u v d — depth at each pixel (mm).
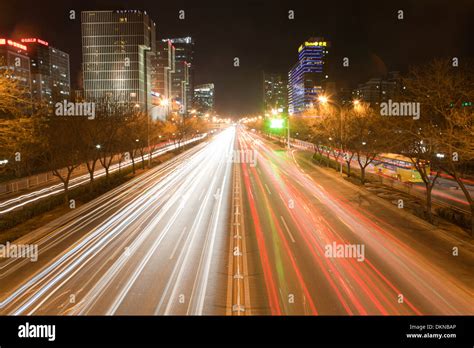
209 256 17984
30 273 16094
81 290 14328
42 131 28578
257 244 19688
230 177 44812
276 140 112812
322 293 13852
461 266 16359
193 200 31578
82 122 31672
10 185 37812
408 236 20750
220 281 15070
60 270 16344
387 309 12648
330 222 23906
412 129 23719
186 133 94812
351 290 14086
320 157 60438
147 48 146125
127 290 14281
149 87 153625
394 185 36906
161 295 13828
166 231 22328
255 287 14445
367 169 51250
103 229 22828
